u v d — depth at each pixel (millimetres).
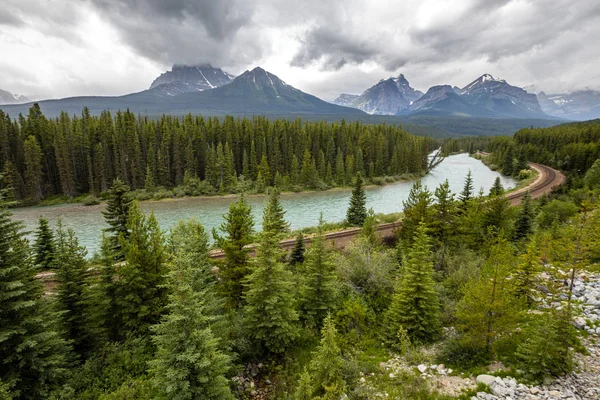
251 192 89312
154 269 19406
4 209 13102
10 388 12516
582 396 11273
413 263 18625
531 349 13078
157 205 76438
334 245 34969
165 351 10938
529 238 30250
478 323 14945
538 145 136000
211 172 92062
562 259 20906
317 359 14195
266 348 18062
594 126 130750
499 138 177375
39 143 84625
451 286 22922
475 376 13539
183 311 10797
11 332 12102
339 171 102125
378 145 117062
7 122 83688
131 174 90750
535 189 69188
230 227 22000
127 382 14484
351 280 25125
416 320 17641
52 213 68500
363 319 20094
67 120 93125
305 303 21328
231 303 21281
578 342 14125
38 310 13789
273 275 17656
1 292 12414
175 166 94000
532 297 19469
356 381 14312
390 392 13344
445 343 16438
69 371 14312
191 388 10711
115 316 18219
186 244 13555
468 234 30312
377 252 27859
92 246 44812
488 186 91125
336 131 125000
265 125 116125
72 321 16734
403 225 34625
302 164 104125
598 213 21266
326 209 69750
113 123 100062
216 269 27266
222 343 16391
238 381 15688
